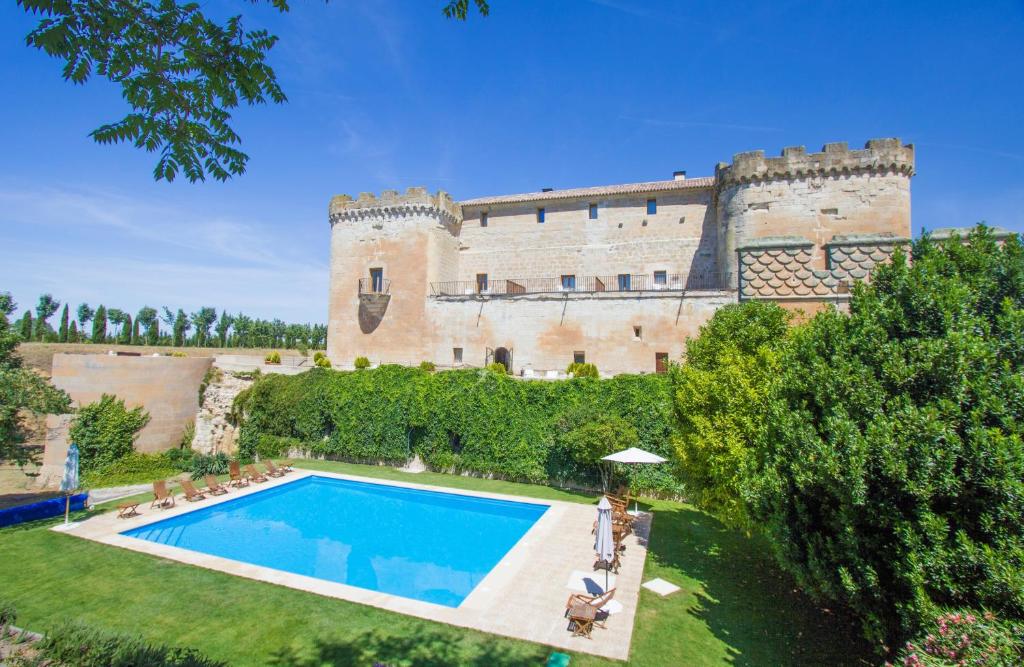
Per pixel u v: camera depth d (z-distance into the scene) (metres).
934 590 7.12
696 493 13.88
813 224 28.09
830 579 8.28
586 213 36.56
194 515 19.25
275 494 22.59
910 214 27.58
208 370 33.38
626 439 20.17
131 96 5.33
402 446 26.77
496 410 25.17
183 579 12.98
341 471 25.77
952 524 7.22
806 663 9.38
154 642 9.92
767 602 11.83
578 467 22.75
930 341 7.95
